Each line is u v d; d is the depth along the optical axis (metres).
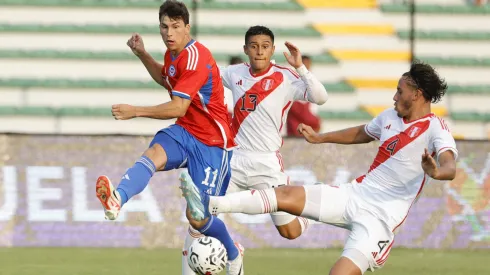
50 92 52.53
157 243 35.75
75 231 35.53
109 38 54.78
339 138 22.52
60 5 55.47
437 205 36.88
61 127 51.34
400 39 57.59
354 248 20.11
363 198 20.88
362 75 56.09
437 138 20.11
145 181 21.05
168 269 29.67
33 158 35.50
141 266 30.30
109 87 52.78
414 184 20.72
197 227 21.81
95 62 53.69
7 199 35.25
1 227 35.19
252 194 20.56
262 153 26.94
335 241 36.59
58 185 35.56
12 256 32.44
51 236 35.41
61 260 31.52
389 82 55.88
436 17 58.34
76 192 35.62
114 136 35.91
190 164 22.28
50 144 35.59
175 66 21.88
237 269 23.09
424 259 33.75
